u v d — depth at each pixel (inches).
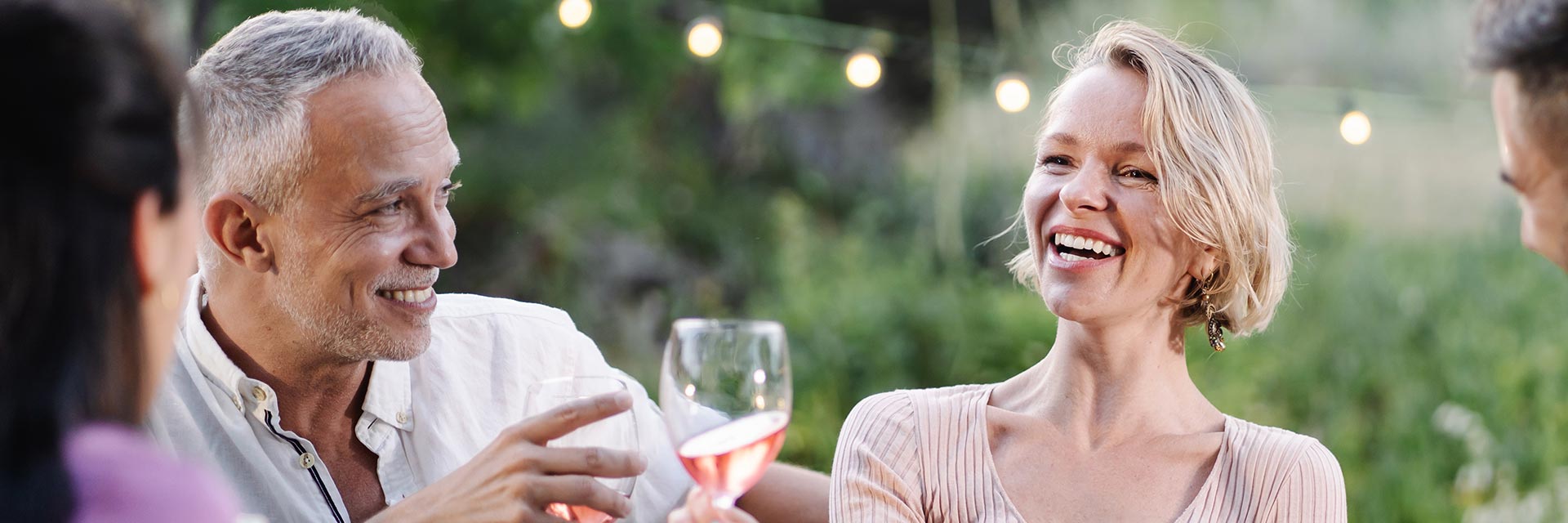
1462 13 289.4
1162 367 60.8
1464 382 207.6
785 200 327.0
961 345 227.3
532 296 299.6
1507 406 201.8
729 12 275.7
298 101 61.3
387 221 63.2
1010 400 63.7
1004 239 283.9
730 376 50.4
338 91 61.7
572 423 52.6
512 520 51.7
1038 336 223.5
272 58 62.2
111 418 33.5
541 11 262.8
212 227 63.2
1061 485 59.3
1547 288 223.6
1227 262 59.4
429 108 64.5
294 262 63.0
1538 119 39.3
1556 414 194.5
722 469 50.3
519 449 52.5
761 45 292.7
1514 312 221.0
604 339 297.4
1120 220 57.9
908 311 233.9
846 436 62.8
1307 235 247.9
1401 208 258.4
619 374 78.4
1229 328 62.2
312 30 63.1
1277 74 299.0
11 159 31.0
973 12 313.4
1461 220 256.1
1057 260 59.5
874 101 349.4
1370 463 204.4
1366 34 296.0
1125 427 59.9
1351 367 215.9
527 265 301.7
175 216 34.3
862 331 231.5
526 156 300.5
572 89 305.3
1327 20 300.7
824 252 297.3
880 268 278.5
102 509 31.5
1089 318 58.4
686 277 312.8
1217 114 58.6
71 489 31.2
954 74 284.0
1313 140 264.7
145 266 34.0
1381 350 217.8
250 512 66.6
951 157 300.0
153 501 32.3
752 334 50.8
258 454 67.1
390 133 62.2
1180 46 60.4
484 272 300.2
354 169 61.6
